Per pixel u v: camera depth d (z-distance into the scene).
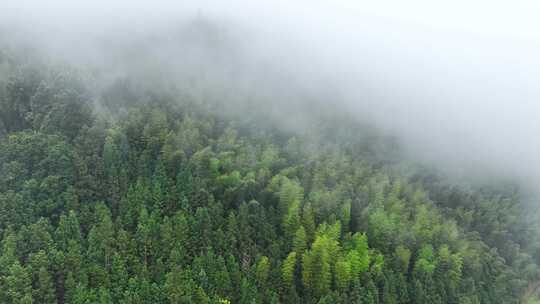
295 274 99.00
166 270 88.25
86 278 83.06
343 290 96.31
